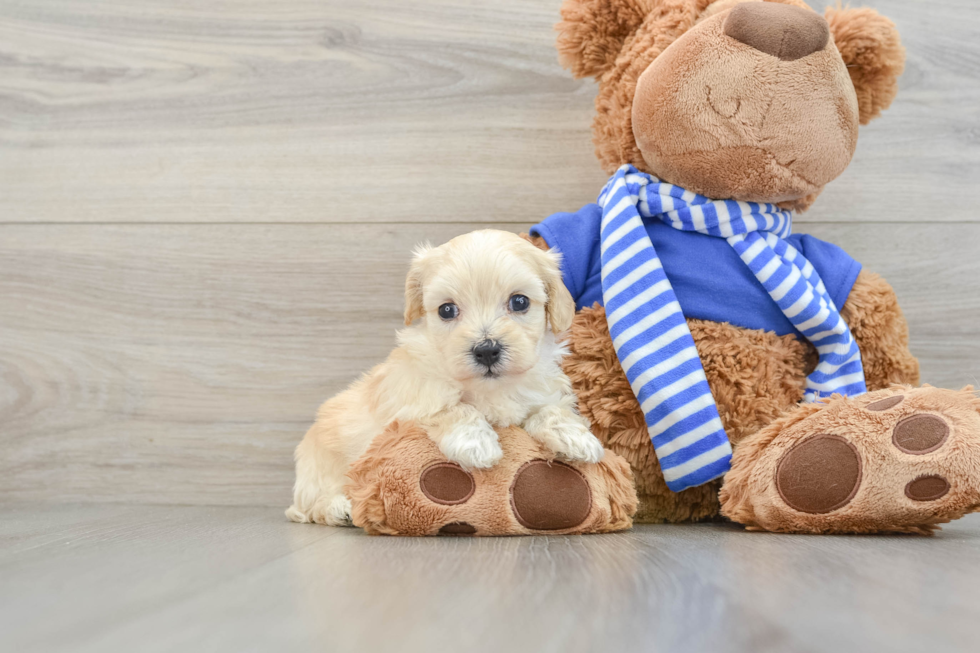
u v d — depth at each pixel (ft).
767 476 2.65
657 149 2.86
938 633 1.86
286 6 3.34
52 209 3.36
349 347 3.34
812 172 2.84
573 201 3.32
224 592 2.17
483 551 2.44
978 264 3.27
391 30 3.33
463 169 3.33
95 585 2.23
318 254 3.34
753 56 2.76
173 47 3.35
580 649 1.76
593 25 2.98
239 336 3.34
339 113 3.34
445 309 2.72
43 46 3.36
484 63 3.32
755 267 2.89
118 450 3.34
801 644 1.78
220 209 3.35
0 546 2.57
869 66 2.93
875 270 3.29
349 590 2.17
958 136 3.28
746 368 2.85
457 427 2.64
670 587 2.17
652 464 2.86
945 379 3.27
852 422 2.62
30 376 3.35
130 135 3.36
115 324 3.35
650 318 2.83
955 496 2.54
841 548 2.45
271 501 3.32
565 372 2.89
